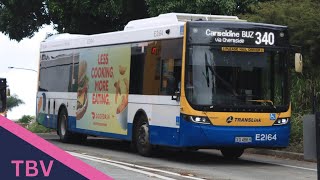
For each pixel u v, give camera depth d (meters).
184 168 11.82
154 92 13.28
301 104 17.14
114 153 14.92
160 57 13.09
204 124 11.88
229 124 12.02
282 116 12.48
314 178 10.71
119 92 14.94
